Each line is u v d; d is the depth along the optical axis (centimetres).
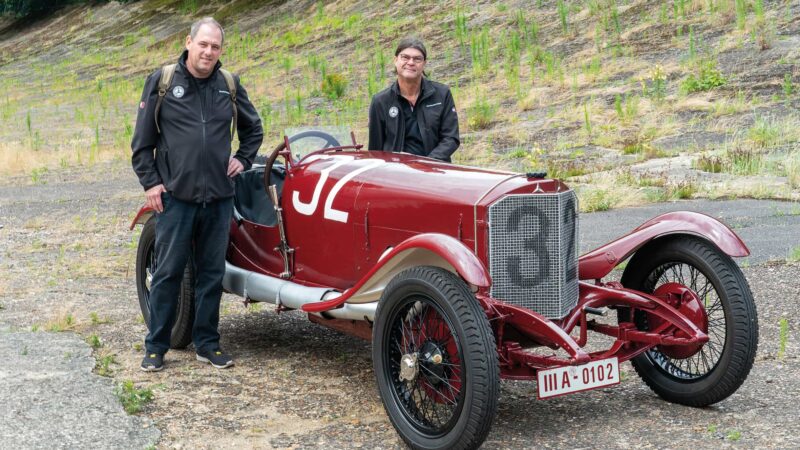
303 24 3369
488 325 381
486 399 374
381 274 429
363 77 2491
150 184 508
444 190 448
